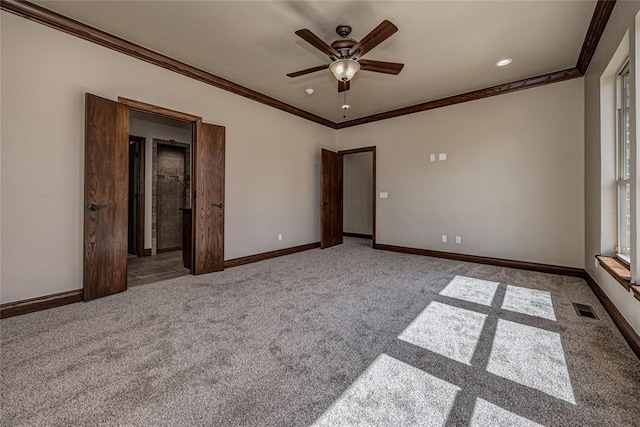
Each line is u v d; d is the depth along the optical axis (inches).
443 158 179.3
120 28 105.8
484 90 160.9
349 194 307.4
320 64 133.3
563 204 141.0
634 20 72.0
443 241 180.4
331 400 53.3
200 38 112.3
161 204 212.4
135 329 81.6
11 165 91.7
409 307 98.5
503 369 62.8
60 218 101.1
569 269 138.6
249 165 167.6
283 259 178.2
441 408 51.2
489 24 101.6
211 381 58.7
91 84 107.4
